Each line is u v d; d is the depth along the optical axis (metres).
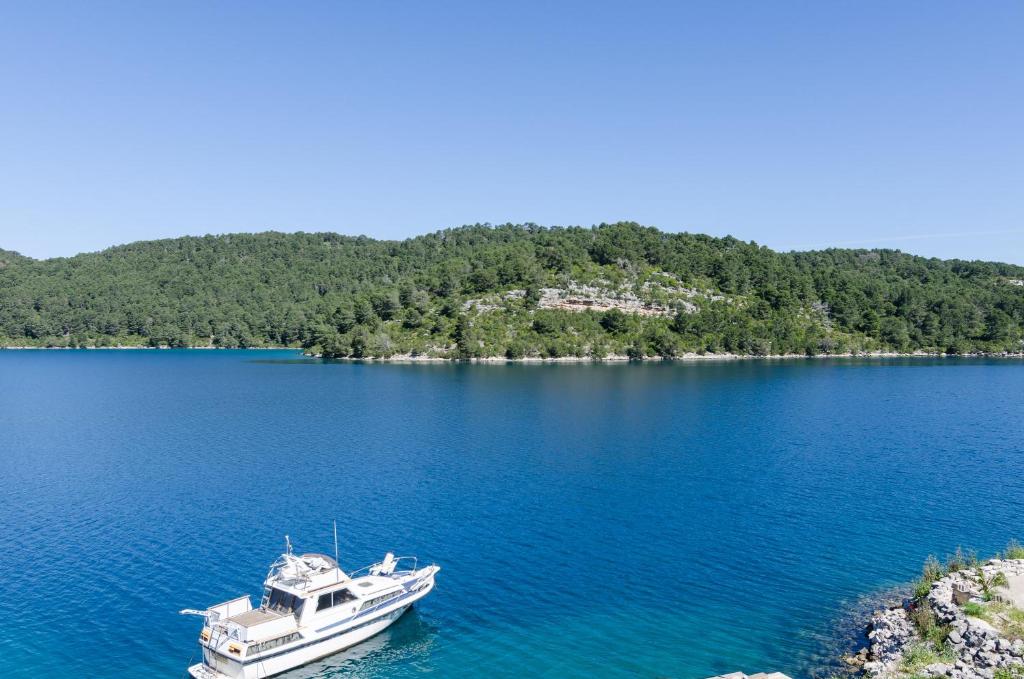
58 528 58.34
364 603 39.75
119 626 41.00
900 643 36.56
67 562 50.59
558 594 45.16
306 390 173.75
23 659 37.25
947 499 65.88
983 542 53.56
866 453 88.75
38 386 189.75
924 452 89.31
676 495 67.88
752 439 99.69
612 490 69.94
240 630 35.44
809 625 40.41
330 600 38.50
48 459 87.12
